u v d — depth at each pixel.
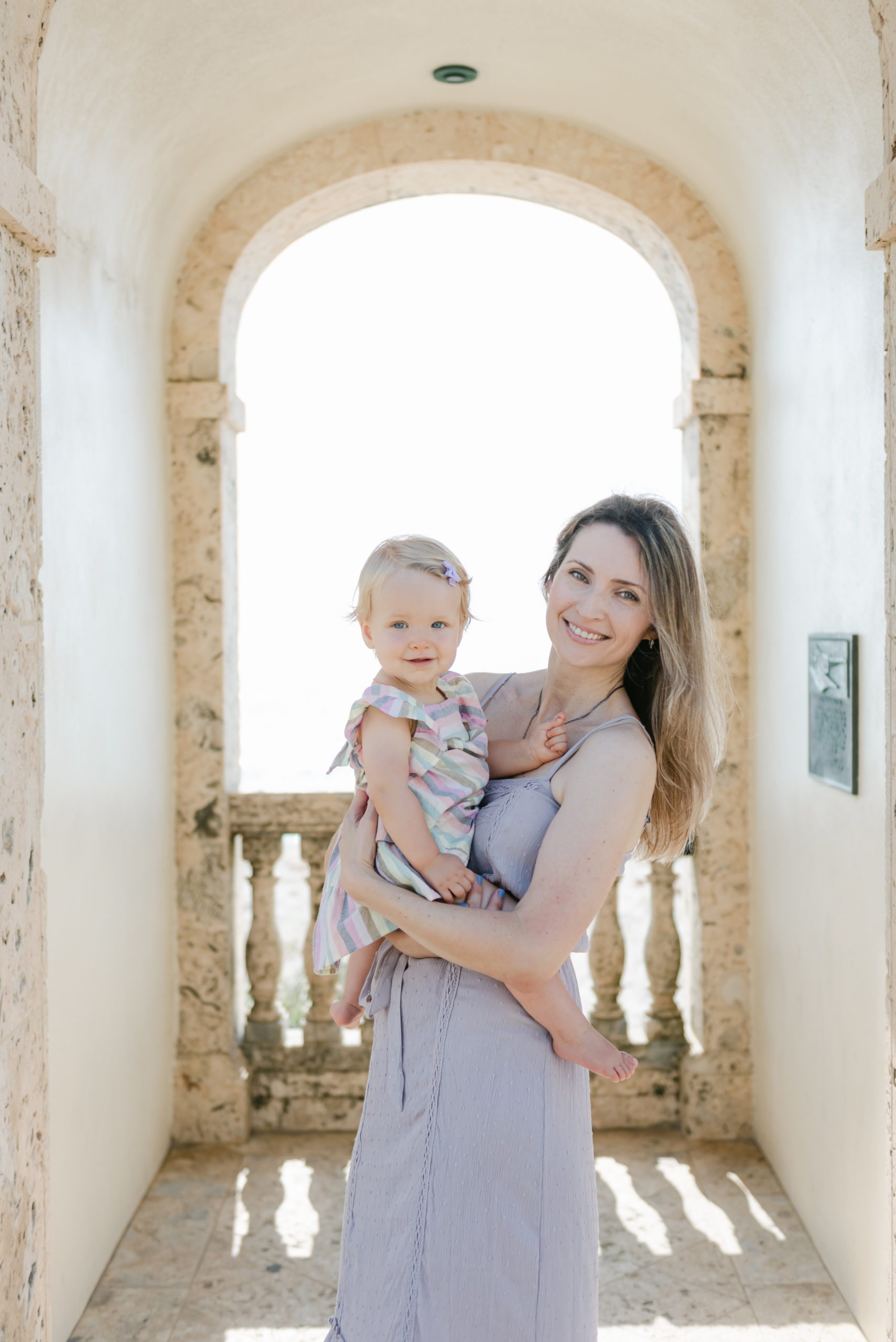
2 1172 1.90
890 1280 2.21
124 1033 3.73
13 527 1.98
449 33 3.78
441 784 1.96
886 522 2.18
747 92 3.54
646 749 1.91
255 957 4.56
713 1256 3.57
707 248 4.33
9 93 1.96
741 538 4.34
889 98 2.09
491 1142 1.79
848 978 3.25
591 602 1.97
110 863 3.56
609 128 4.28
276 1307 3.33
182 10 3.18
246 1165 4.23
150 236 3.96
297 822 4.48
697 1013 4.50
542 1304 1.78
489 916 1.78
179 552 4.37
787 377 3.82
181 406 4.32
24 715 2.02
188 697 4.38
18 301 2.02
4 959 1.92
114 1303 3.34
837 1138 3.37
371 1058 2.01
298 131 4.25
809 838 3.62
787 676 3.87
